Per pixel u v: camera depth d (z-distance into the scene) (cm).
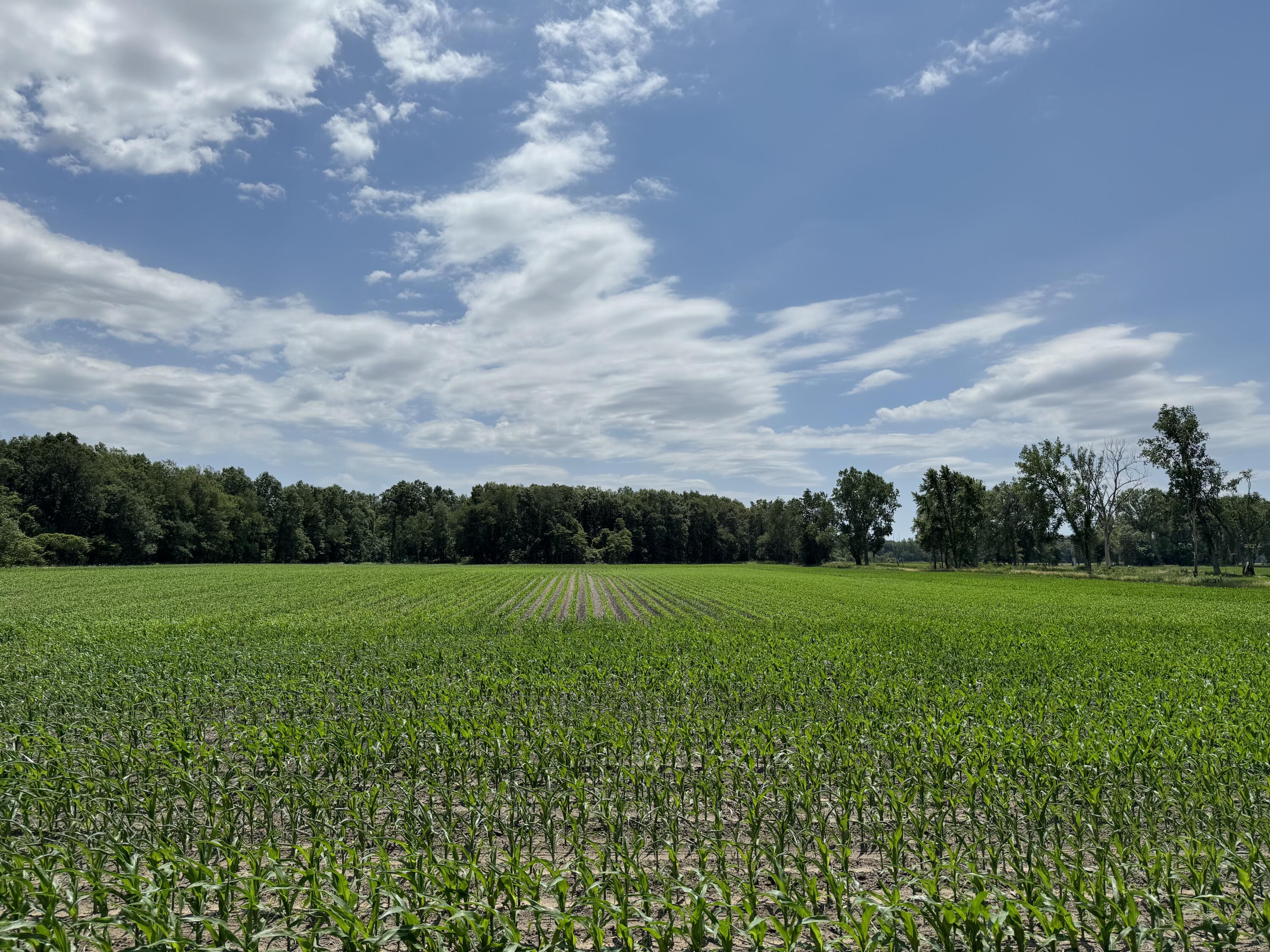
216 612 3844
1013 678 1638
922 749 1005
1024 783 880
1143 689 1454
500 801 813
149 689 1448
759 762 1059
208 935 538
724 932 496
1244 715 1199
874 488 13662
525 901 577
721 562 17138
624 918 512
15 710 1333
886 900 535
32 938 460
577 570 11156
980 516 11294
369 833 753
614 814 872
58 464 10131
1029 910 509
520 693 1477
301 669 1742
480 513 14362
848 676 1619
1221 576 7250
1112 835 668
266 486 14938
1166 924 518
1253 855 631
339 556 14112
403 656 1989
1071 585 6744
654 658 1872
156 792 811
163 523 10944
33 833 746
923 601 4688
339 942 586
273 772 943
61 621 3284
